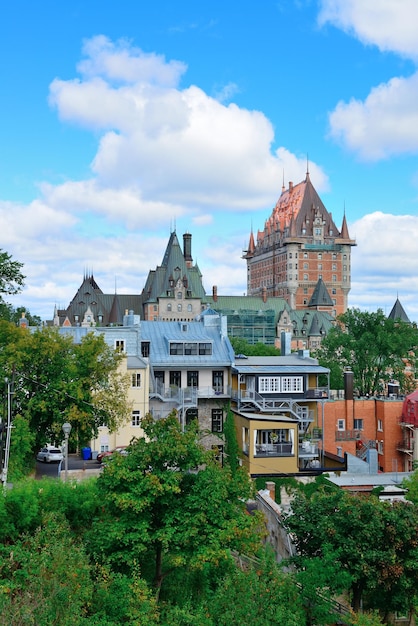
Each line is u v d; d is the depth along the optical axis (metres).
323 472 51.47
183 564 22.38
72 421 41.59
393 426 60.66
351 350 81.75
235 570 22.20
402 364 81.75
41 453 51.66
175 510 22.41
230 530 22.20
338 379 78.50
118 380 48.03
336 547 25.64
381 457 60.94
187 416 57.88
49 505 24.88
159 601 23.17
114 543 22.19
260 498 38.12
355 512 25.75
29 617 16.30
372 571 24.84
